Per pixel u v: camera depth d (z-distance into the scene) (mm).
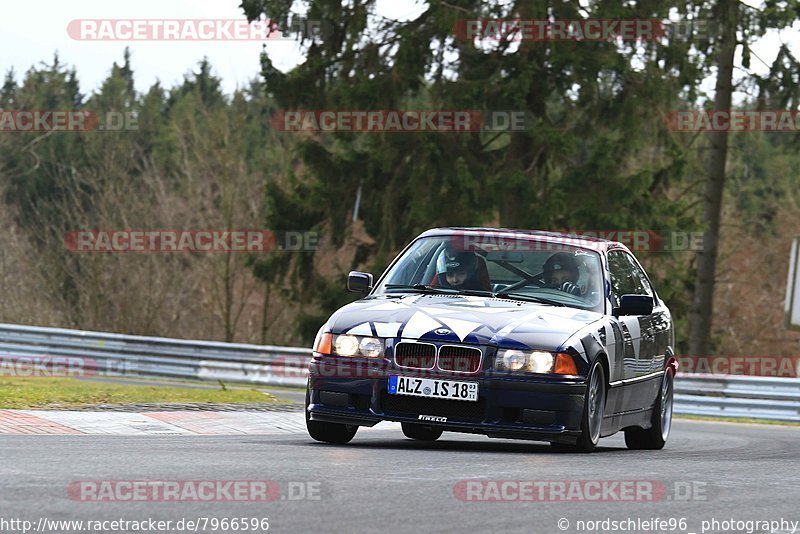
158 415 37094
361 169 111875
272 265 116125
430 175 101438
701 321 103125
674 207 104812
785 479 26219
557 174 106062
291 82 108500
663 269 108562
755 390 71062
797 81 98750
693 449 38250
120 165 163125
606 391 31297
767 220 167125
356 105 102875
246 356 85688
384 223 107625
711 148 102750
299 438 33281
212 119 152125
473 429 28625
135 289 156125
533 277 32688
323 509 18953
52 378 65875
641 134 100750
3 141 184875
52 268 163250
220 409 41062
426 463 25703
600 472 25328
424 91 105688
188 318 164000
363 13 104188
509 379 28578
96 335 87625
